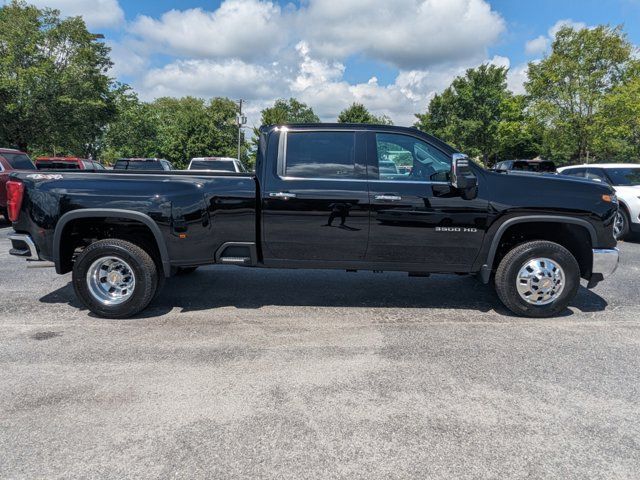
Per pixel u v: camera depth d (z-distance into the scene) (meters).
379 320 4.42
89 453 2.35
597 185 4.34
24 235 4.32
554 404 2.88
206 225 4.31
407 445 2.44
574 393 3.02
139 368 3.32
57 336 3.92
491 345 3.81
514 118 38.16
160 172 4.61
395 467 2.26
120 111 32.75
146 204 4.20
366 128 4.45
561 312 4.67
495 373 3.29
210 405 2.82
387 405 2.85
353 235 4.33
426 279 6.02
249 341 3.86
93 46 28.44
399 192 4.25
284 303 4.93
